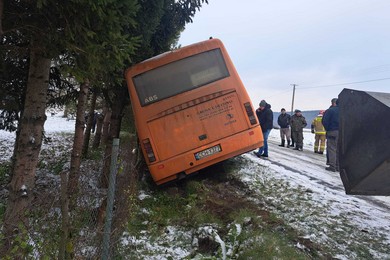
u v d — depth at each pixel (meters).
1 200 5.81
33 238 2.54
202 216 5.03
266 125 10.85
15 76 5.71
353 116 4.23
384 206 5.93
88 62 3.51
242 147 6.64
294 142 15.98
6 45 4.15
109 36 3.40
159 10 5.69
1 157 10.63
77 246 2.69
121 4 3.47
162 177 6.50
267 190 6.55
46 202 2.85
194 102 6.64
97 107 14.20
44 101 4.02
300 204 5.73
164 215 5.36
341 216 5.21
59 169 8.70
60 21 3.24
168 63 6.73
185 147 6.55
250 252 3.65
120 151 4.57
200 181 7.40
